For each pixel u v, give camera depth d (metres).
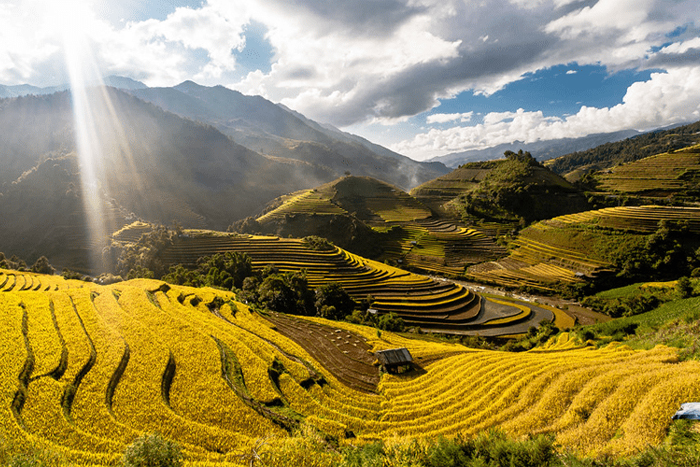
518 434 26.23
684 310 54.38
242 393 31.17
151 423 25.59
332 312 78.31
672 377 26.91
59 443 22.39
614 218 139.50
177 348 37.62
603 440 22.47
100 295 52.78
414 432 29.06
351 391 36.69
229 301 61.97
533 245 152.50
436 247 170.38
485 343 76.50
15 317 39.91
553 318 96.62
